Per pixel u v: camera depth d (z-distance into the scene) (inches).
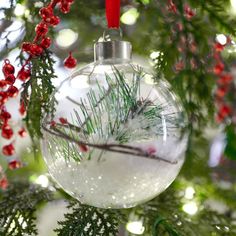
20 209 19.3
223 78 20.3
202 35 18.9
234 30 19.3
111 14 15.8
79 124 15.1
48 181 22.2
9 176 24.6
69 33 25.8
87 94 15.2
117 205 16.1
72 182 15.7
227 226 19.7
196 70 19.1
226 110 20.7
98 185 15.5
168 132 15.3
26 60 16.9
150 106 15.2
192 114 19.1
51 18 16.2
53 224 30.4
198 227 19.5
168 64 18.6
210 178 23.3
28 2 19.4
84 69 15.7
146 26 23.1
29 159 25.5
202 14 19.4
